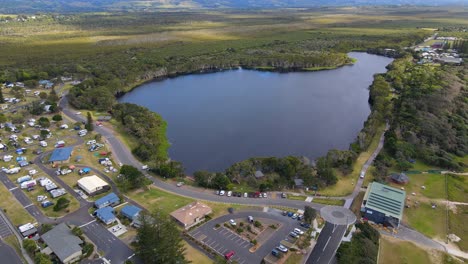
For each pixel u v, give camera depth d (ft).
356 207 559.38
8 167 653.71
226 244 464.24
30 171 635.25
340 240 472.85
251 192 591.78
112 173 644.27
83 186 576.61
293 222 512.63
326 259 440.86
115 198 545.85
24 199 556.10
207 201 564.30
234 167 655.76
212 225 501.15
